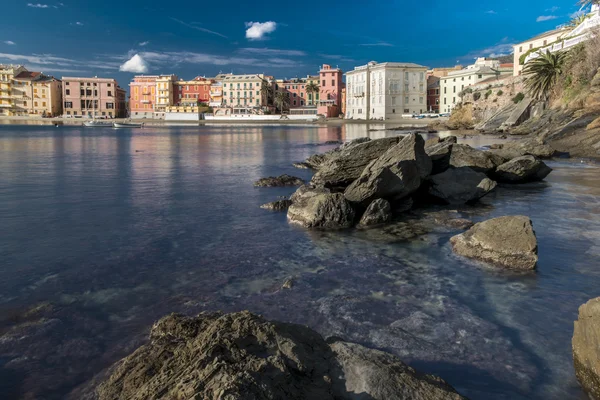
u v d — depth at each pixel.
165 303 6.85
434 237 10.77
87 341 5.67
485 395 4.60
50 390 4.69
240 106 157.62
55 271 8.25
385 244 10.18
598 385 4.49
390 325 6.09
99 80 156.38
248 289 7.42
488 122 68.38
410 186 13.52
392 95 133.12
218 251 9.59
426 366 5.11
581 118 37.59
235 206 14.53
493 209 14.07
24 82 150.00
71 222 12.10
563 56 56.72
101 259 8.98
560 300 6.99
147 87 162.00
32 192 16.84
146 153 35.88
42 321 6.22
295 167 25.95
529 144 29.88
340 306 6.70
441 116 121.31
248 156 33.62
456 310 6.59
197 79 168.50
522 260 8.47
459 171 16.25
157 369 4.57
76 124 127.62
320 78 159.12
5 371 5.02
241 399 3.25
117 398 4.28
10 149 39.22
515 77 72.69
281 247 9.92
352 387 4.02
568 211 13.62
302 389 3.79
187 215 13.13
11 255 9.17
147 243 10.15
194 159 30.97
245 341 4.37
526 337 5.80
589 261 8.85
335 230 11.48
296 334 4.73
